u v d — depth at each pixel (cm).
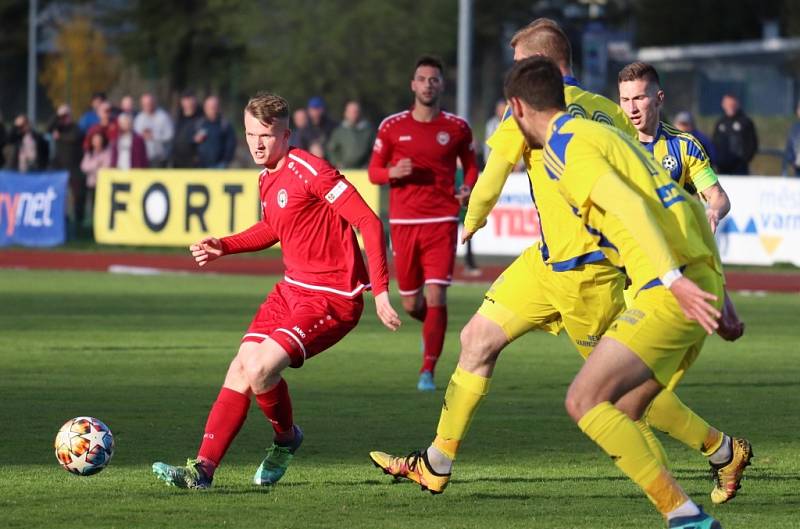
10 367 3197
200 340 3791
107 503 1769
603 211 1521
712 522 1495
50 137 7912
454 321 4434
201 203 6725
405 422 2477
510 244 6334
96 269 6475
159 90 15925
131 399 2711
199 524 1648
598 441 1503
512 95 1566
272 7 14662
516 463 2095
